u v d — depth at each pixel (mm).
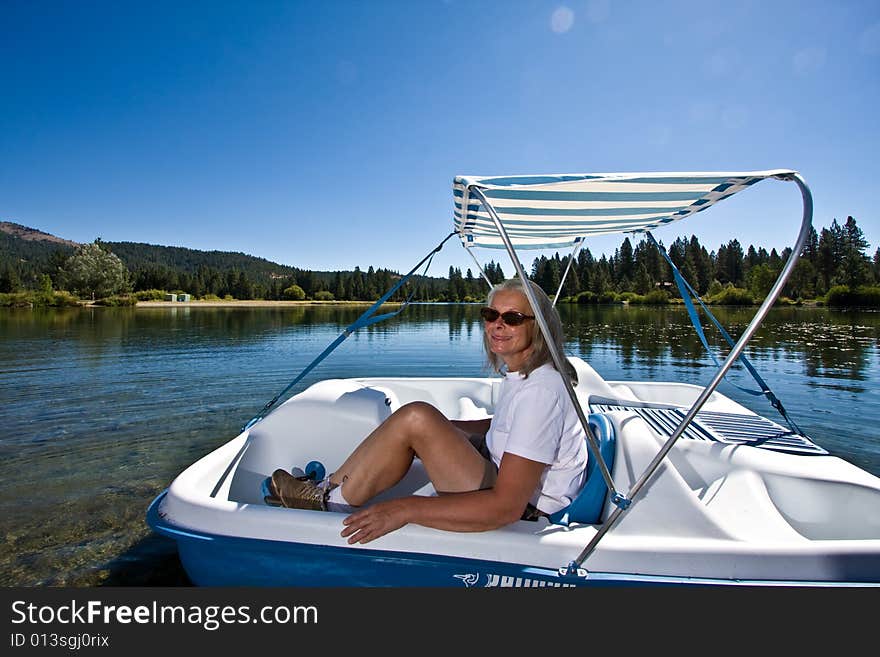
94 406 5402
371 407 2420
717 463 2146
